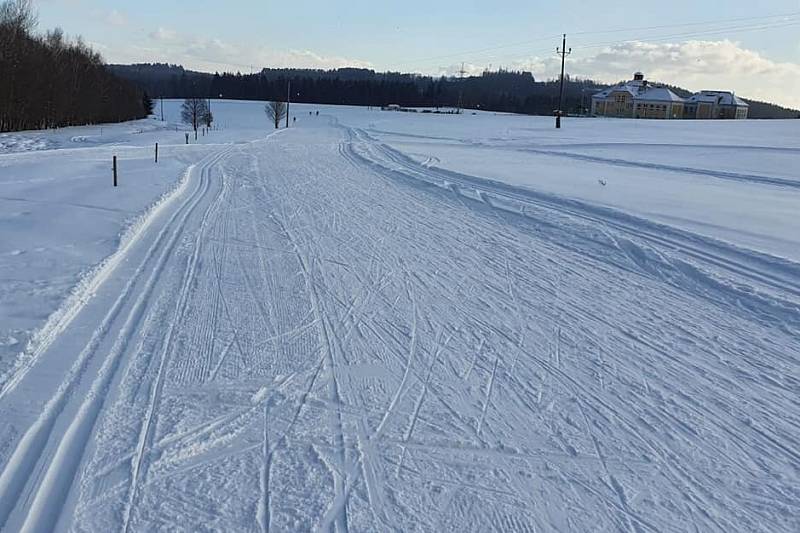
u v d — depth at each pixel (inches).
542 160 1098.1
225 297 302.0
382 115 3814.0
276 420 187.0
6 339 229.3
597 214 527.5
